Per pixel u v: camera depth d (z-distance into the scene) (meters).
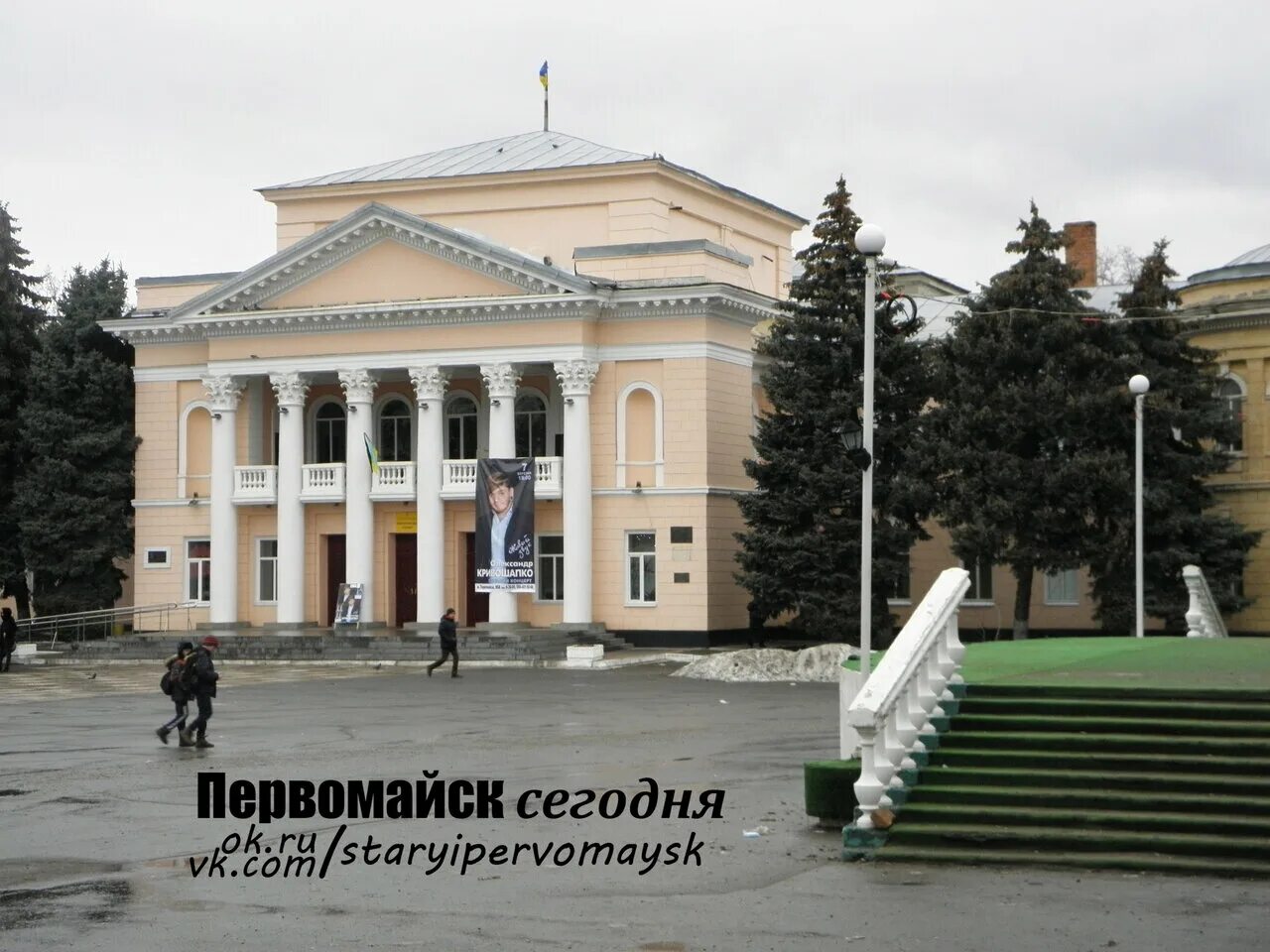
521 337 54.28
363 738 28.78
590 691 39.03
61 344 61.03
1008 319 48.81
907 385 49.34
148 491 60.22
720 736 28.22
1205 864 15.48
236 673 47.12
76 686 43.56
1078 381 48.97
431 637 51.59
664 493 53.50
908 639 18.39
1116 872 15.62
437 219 61.19
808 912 14.17
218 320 57.38
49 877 16.36
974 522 47.75
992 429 48.66
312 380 57.94
